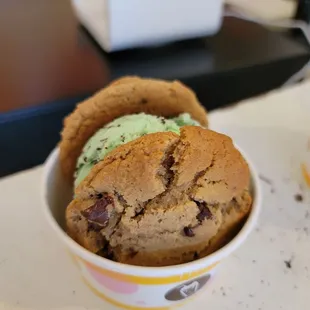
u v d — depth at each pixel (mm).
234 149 216
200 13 440
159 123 232
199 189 207
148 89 241
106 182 201
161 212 204
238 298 242
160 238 211
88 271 226
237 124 350
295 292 246
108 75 411
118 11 408
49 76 405
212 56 447
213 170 208
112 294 229
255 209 227
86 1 460
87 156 231
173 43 462
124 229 210
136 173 198
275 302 241
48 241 266
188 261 221
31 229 272
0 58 426
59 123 386
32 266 254
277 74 459
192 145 206
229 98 451
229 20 505
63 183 254
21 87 389
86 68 418
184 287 221
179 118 243
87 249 217
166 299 225
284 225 278
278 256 262
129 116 240
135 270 203
